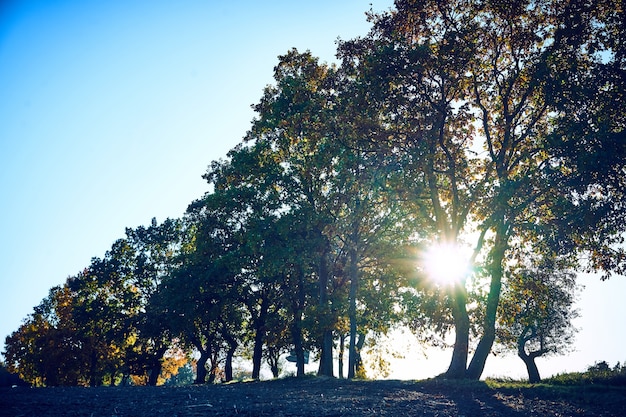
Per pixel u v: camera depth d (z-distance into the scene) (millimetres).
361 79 23219
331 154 25578
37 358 60188
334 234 31312
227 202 36969
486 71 23812
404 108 23094
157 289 50125
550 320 42625
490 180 20719
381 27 24312
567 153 18859
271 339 40531
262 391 18234
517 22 22703
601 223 19094
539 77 20828
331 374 31406
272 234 33500
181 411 11086
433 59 21938
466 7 23391
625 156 17969
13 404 11789
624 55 19906
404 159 21906
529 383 18688
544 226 19781
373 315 32156
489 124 24969
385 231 31031
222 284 42812
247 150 36719
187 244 54250
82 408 11461
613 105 19328
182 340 51719
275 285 43344
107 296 56375
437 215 23531
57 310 63156
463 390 17531
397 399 14961
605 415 11961
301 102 30797
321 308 30281
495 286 22234
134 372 55375
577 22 20938
